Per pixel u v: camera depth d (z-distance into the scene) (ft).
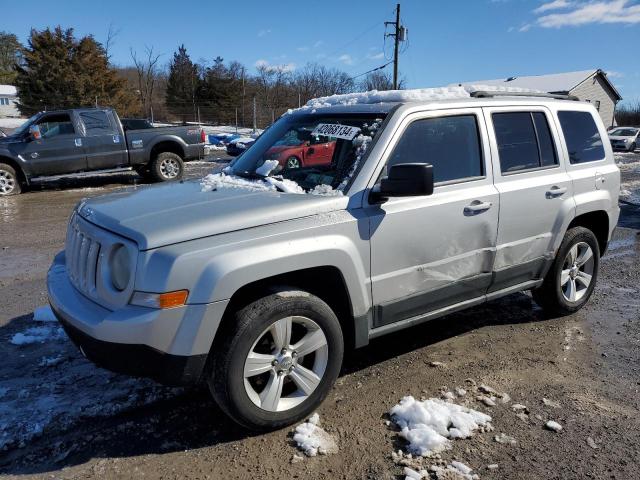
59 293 10.46
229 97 185.78
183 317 8.77
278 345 9.86
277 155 12.73
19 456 9.37
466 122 12.82
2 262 21.88
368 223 10.70
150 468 9.12
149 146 46.78
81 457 9.39
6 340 14.01
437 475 8.87
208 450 9.61
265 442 9.84
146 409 10.87
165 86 215.72
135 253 8.83
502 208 13.09
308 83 186.50
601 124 16.69
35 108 143.43
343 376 12.41
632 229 29.25
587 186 15.48
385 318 11.47
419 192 10.03
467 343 14.26
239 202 10.25
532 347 14.06
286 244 9.64
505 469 9.12
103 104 147.43
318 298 10.28
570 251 15.49
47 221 31.12
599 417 10.76
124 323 8.63
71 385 11.70
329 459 9.36
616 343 14.34
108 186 47.52
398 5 108.78
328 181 11.29
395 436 10.02
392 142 11.33
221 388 9.36
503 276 13.65
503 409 10.99
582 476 9.00
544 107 14.82
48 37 143.13
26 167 41.75
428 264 11.87
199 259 8.86
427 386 11.91
